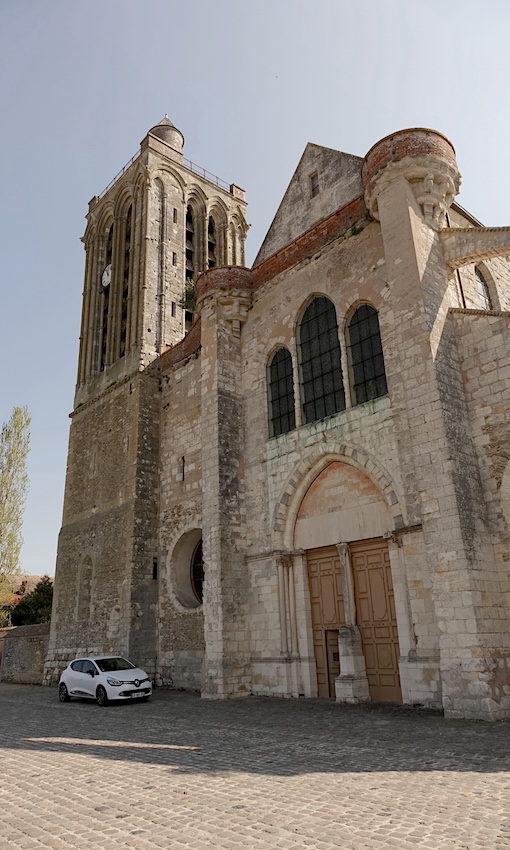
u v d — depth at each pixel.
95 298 38.31
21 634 34.72
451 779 7.66
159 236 35.31
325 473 19.75
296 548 20.05
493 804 6.47
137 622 25.34
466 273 19.84
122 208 38.56
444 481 14.58
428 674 14.95
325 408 20.14
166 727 13.55
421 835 5.60
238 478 22.23
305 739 11.21
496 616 13.76
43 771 9.16
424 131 18.08
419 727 12.00
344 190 22.62
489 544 14.56
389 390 17.75
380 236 19.41
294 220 24.56
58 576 32.03
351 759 9.20
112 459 30.16
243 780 8.06
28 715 17.23
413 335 16.19
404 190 17.73
